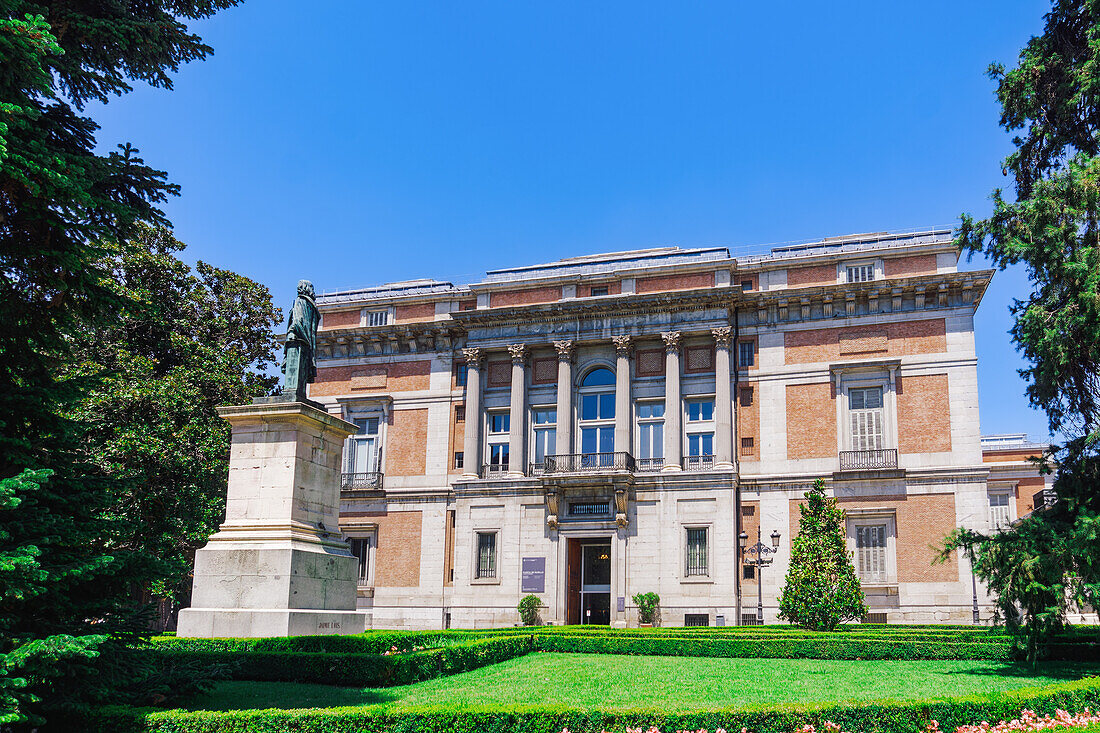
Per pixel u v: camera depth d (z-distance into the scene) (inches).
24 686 403.2
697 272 1748.3
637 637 1058.1
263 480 848.9
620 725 447.2
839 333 1656.0
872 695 630.5
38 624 451.2
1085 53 804.6
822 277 1704.0
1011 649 892.0
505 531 1708.9
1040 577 695.1
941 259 1635.1
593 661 919.0
